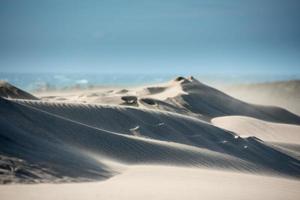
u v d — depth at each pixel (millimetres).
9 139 59156
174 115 145250
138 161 82875
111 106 134250
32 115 81312
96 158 71438
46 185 44000
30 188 40719
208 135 137500
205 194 44156
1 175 44812
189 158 94000
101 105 132375
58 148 66000
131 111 135125
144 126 128750
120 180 54188
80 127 87688
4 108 76500
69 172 53500
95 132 88750
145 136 122312
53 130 80000
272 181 68438
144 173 62375
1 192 37469
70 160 59875
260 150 137875
